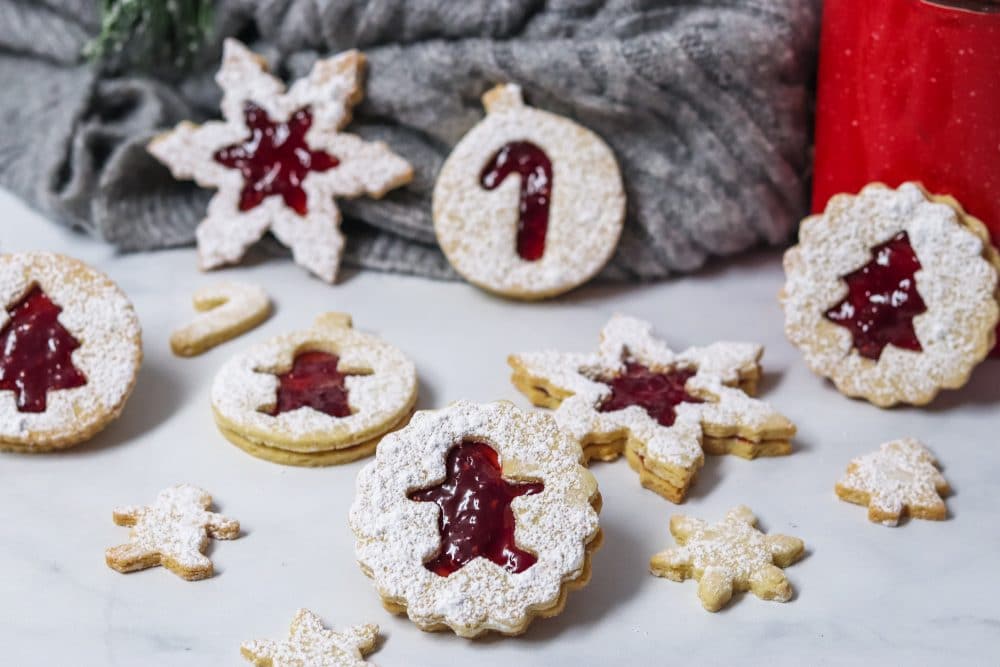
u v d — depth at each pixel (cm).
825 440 59
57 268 60
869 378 60
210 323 64
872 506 55
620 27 64
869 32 59
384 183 67
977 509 56
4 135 72
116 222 69
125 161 69
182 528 54
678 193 66
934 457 58
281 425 58
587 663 50
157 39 70
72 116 70
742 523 54
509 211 66
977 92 58
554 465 53
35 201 71
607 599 53
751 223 67
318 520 56
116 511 55
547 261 65
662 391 60
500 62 65
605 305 66
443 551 52
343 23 67
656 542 55
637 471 57
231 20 69
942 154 59
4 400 58
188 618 52
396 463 53
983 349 59
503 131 66
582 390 59
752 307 66
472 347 64
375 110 68
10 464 58
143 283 67
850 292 61
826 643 51
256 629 52
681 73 64
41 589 53
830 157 63
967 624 51
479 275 65
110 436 59
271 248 69
